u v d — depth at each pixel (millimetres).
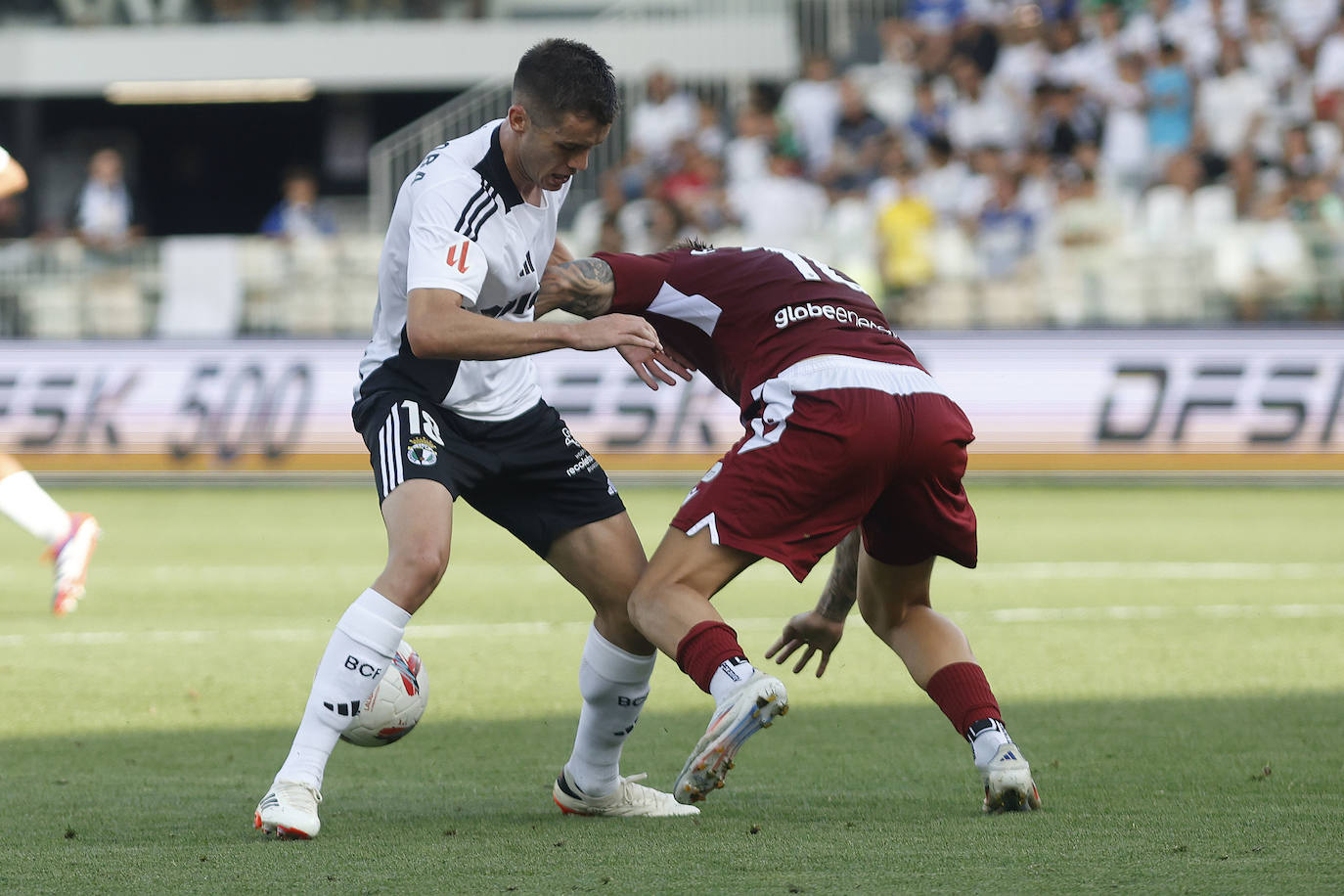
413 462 14016
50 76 81375
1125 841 12445
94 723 19594
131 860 12250
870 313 14281
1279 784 15109
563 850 12547
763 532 13422
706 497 13602
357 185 89125
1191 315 53125
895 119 67188
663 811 14508
